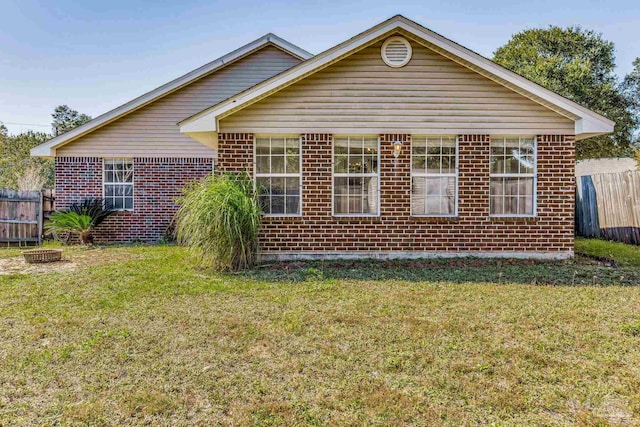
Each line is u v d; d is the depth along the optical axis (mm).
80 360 3496
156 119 12398
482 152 8344
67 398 2869
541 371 3268
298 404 2777
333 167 8391
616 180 11305
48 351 3678
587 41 26094
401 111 8328
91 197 12258
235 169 8266
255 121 8281
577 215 13000
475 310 4863
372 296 5516
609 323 4387
